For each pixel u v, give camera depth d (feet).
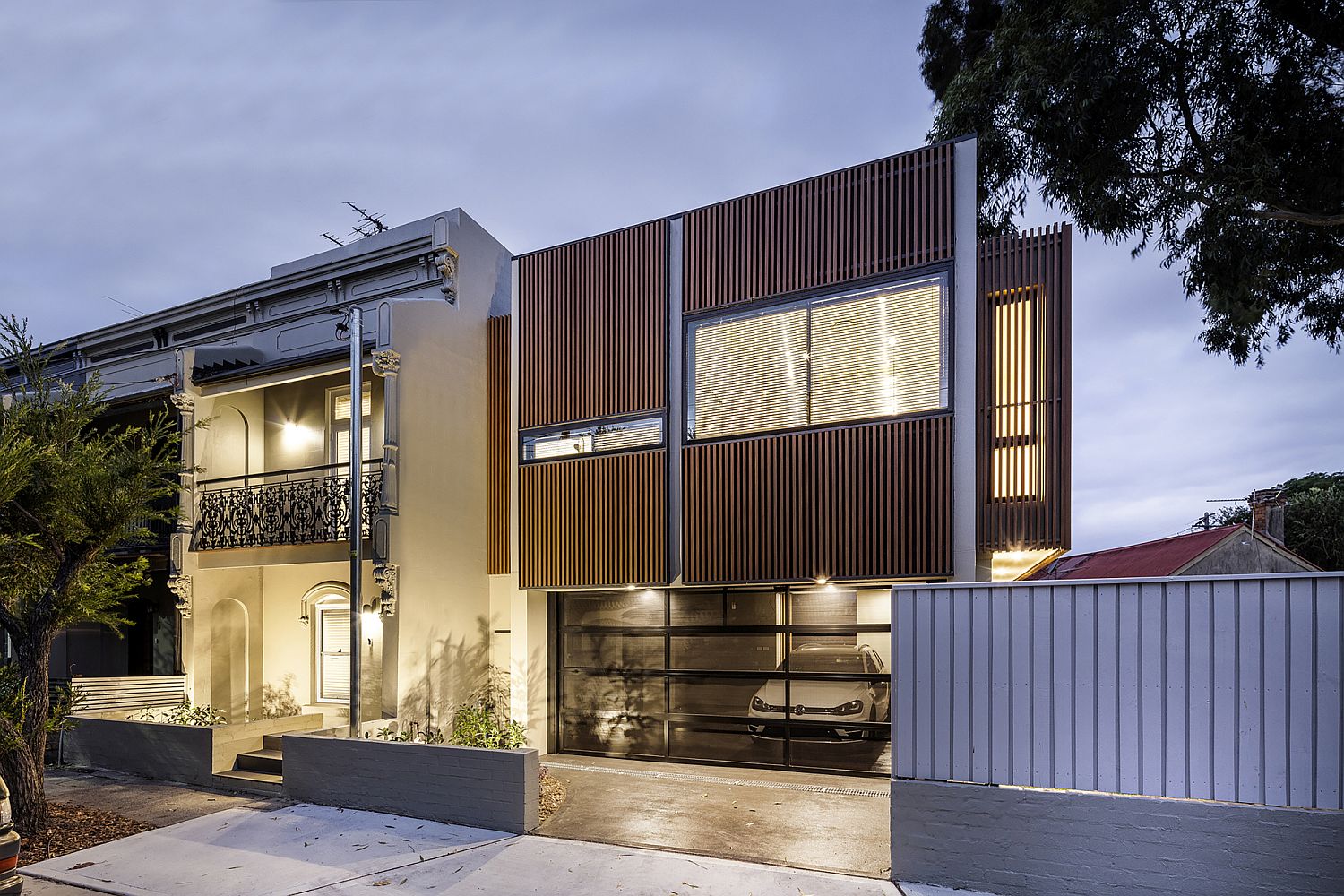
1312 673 15.94
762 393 34.53
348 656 42.27
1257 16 36.45
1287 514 77.87
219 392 43.04
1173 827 16.71
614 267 38.83
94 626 53.21
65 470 27.27
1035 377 29.66
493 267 45.29
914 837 19.25
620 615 38.45
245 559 40.98
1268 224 35.35
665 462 36.11
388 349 37.45
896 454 31.24
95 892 20.85
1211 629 16.85
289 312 47.73
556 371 39.96
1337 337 44.09
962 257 31.04
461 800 25.67
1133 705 17.40
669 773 33.47
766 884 19.79
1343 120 37.37
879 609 32.60
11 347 29.71
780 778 32.19
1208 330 45.88
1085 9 36.35
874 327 32.48
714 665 35.76
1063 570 36.09
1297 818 15.76
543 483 39.37
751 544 33.76
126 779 33.55
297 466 45.14
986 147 44.24
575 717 39.01
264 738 34.50
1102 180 40.50
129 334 52.80
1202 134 39.70
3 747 25.20
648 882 20.18
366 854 22.84
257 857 22.82
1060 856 17.70
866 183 33.30
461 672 39.65
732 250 35.94
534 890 19.86
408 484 37.55
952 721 19.19
